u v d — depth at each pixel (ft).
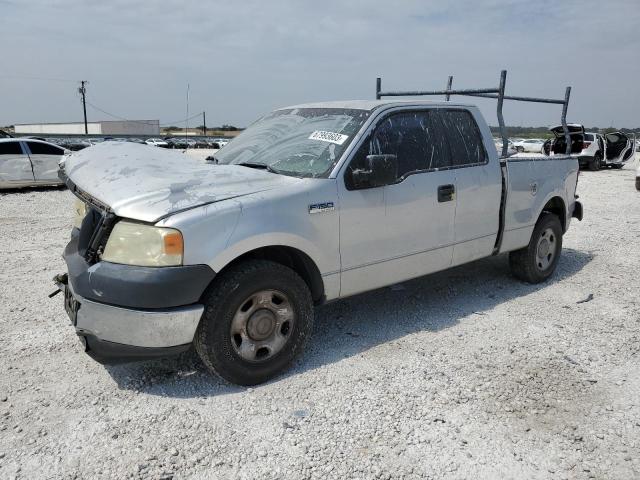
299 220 11.18
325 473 8.41
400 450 8.99
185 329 9.96
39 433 9.30
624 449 9.11
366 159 11.82
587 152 68.80
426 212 13.69
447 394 10.77
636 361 12.39
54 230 27.32
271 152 13.39
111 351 10.06
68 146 89.97
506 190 15.96
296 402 10.42
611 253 22.94
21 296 16.51
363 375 11.52
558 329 14.21
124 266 9.80
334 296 12.33
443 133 14.48
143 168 11.96
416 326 14.33
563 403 10.53
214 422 9.72
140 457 8.70
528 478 8.38
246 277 10.47
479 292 17.28
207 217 10.00
